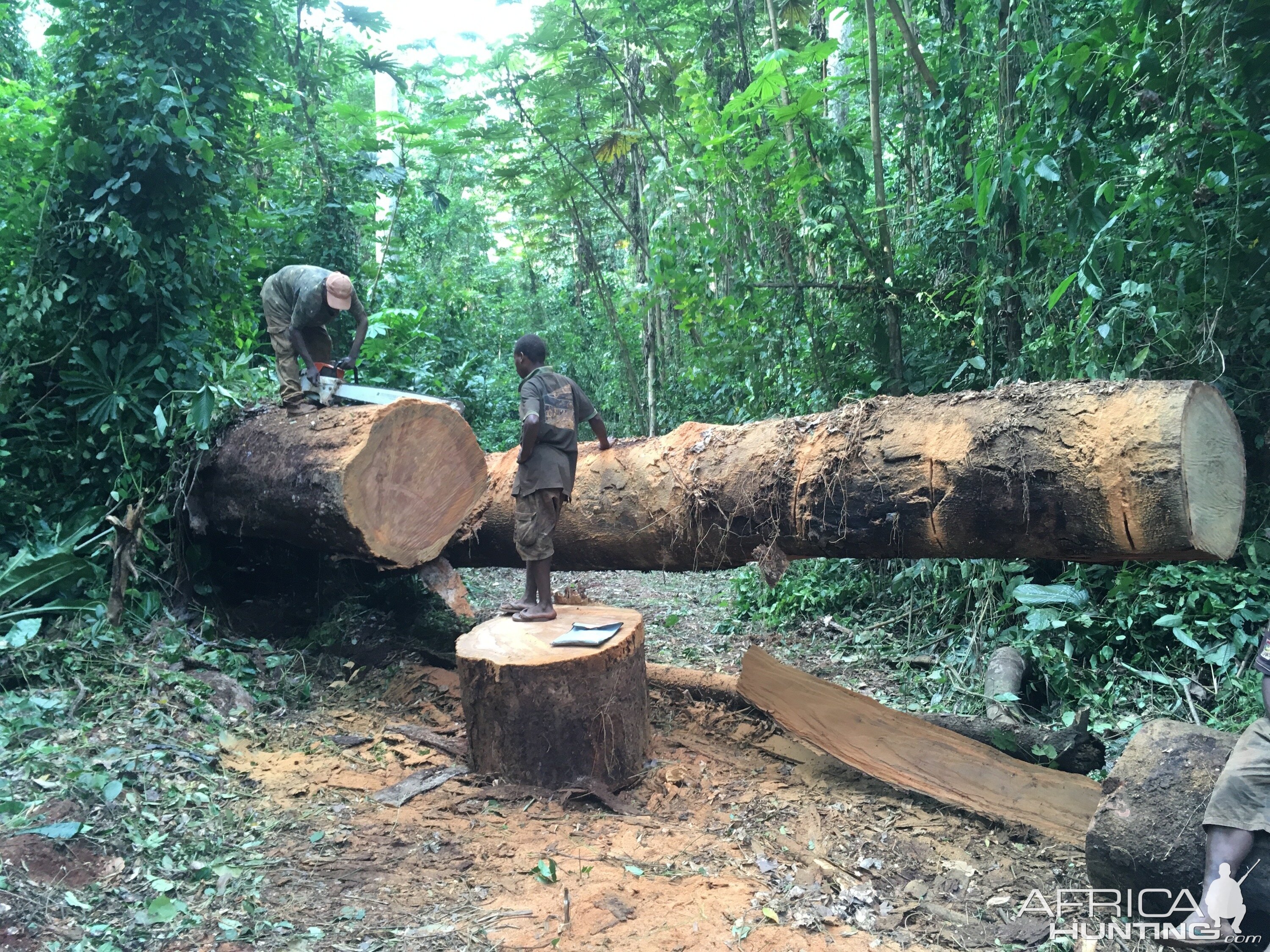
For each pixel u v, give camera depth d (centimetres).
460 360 1348
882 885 314
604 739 393
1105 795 286
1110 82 455
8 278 560
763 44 1066
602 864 324
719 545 461
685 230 762
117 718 397
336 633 568
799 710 438
